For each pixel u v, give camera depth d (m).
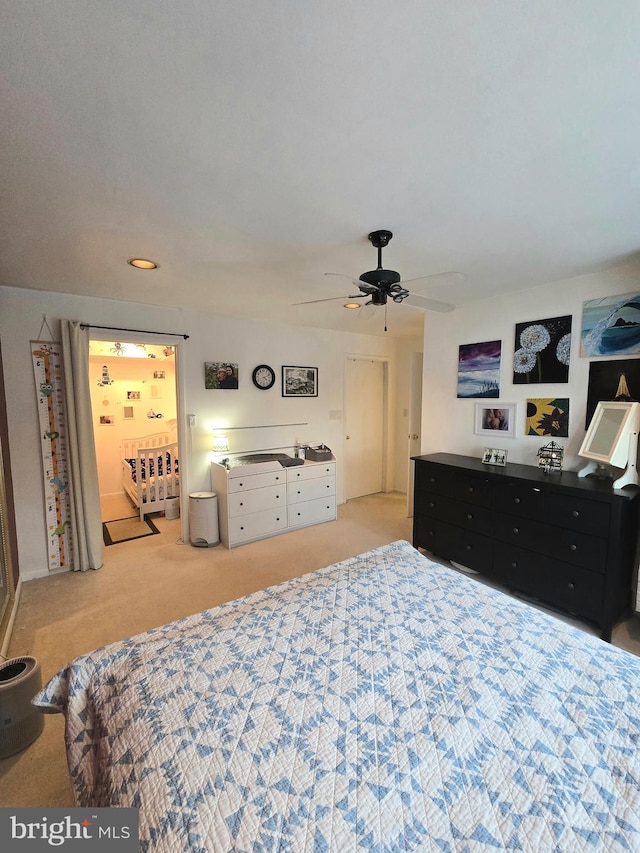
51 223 1.85
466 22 0.87
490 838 0.77
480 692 1.12
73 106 1.10
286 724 1.01
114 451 5.89
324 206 1.71
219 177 1.48
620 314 2.55
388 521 4.57
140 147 1.30
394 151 1.33
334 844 0.75
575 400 2.80
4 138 1.24
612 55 0.94
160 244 2.13
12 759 1.62
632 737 0.98
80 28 0.87
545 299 2.94
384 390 5.84
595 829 0.78
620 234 2.03
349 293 3.18
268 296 3.27
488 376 3.35
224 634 1.37
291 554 3.62
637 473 2.41
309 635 1.37
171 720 1.02
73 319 3.22
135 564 3.43
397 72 1.00
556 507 2.48
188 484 3.96
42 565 3.21
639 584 2.32
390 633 1.38
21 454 3.08
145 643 1.38
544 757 0.93
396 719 1.03
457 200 1.67
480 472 2.91
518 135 1.25
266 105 1.11
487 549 2.91
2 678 1.73
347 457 5.46
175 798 0.84
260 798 0.83
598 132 1.23
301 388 4.77
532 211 1.77
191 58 0.95
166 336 3.69
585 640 1.36
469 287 3.01
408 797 0.84
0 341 2.89
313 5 0.82
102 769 1.04
